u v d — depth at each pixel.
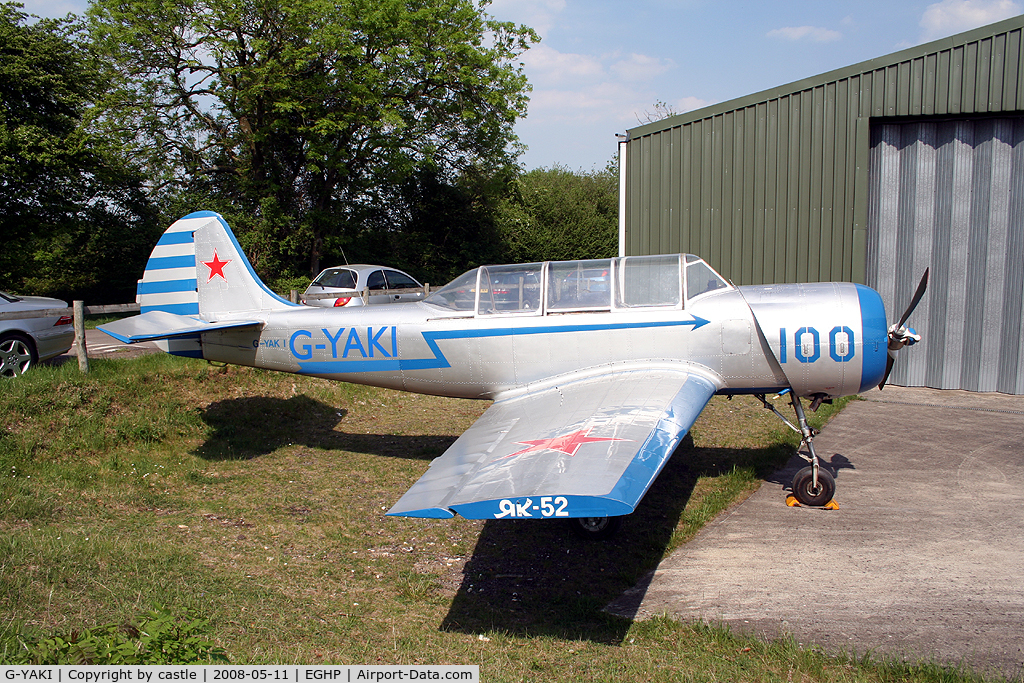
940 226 10.24
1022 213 9.66
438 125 23.31
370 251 26.59
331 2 19.62
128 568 4.37
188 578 4.35
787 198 10.88
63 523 5.26
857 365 5.78
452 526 5.54
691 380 5.68
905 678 3.31
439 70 21.92
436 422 8.90
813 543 5.02
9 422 6.70
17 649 3.12
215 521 5.58
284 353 7.05
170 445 7.47
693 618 4.02
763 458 6.96
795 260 10.90
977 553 4.78
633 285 6.15
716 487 6.22
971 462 6.80
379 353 6.67
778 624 3.92
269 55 19.88
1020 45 9.04
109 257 22.00
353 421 8.91
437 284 27.02
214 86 20.62
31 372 7.62
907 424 8.31
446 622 4.01
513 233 32.12
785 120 10.78
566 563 4.85
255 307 7.27
